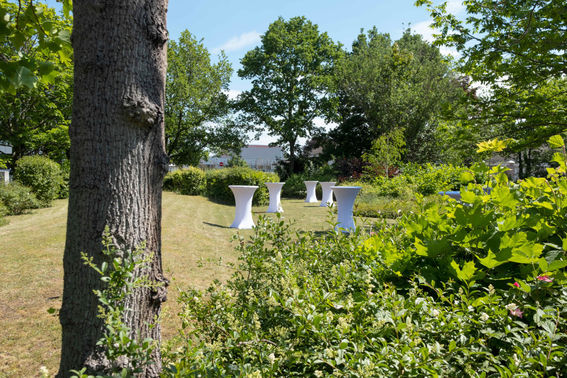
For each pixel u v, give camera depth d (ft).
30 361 9.27
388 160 56.80
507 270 5.75
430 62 82.17
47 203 41.37
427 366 3.70
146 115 4.93
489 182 7.54
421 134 75.31
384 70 82.12
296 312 4.62
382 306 5.06
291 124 95.81
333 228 8.86
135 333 4.91
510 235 5.82
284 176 99.71
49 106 51.47
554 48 18.38
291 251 8.16
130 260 4.47
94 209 4.77
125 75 4.80
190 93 94.79
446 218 6.81
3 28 6.70
